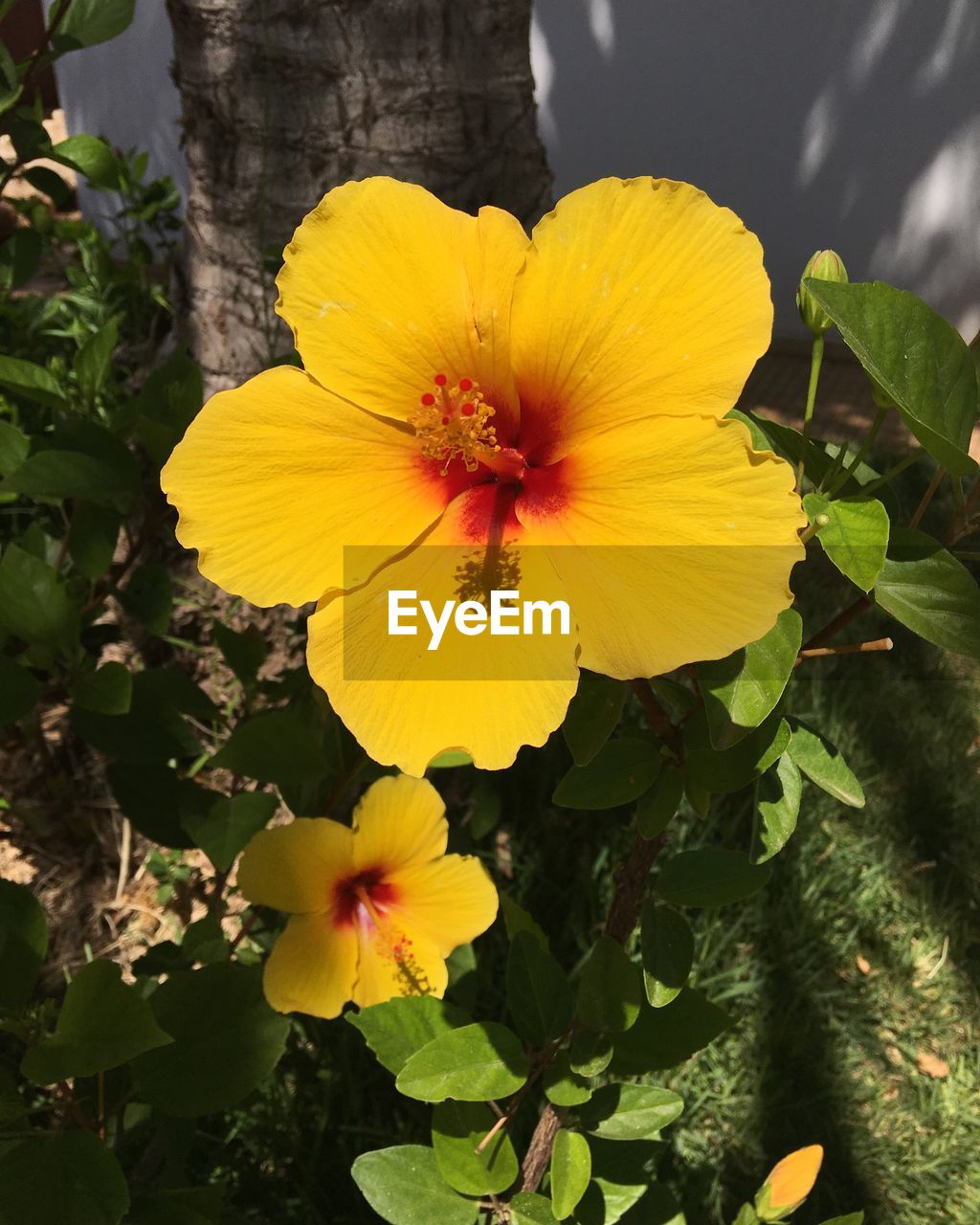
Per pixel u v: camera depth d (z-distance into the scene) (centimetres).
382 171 58
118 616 66
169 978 36
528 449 26
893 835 68
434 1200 35
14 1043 50
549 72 134
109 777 50
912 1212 53
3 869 60
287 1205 49
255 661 52
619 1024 31
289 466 25
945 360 25
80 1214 31
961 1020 60
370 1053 53
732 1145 54
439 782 64
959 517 27
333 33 55
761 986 59
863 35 120
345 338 25
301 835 40
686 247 23
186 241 65
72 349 95
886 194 126
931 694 77
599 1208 36
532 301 24
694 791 28
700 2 124
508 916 37
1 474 50
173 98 126
